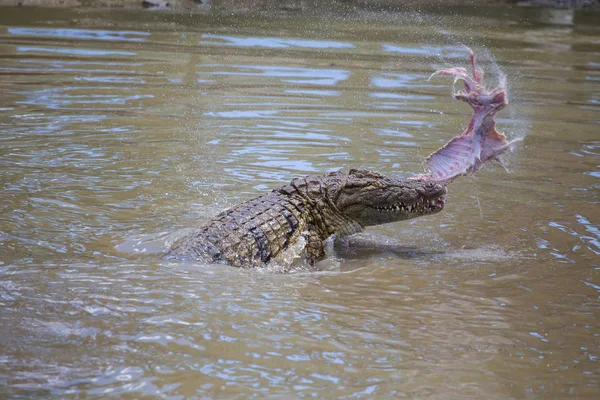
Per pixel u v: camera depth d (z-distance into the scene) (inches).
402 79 973.2
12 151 644.7
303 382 314.2
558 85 980.6
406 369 330.0
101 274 415.8
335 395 305.1
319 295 411.8
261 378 315.3
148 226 501.7
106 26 1207.6
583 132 783.7
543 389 319.3
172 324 358.3
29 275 408.5
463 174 506.3
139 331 349.4
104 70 936.9
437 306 403.2
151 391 301.3
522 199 596.4
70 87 856.3
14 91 825.5
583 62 1127.0
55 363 317.7
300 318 377.1
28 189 558.6
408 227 542.3
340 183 511.2
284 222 485.7
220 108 810.2
